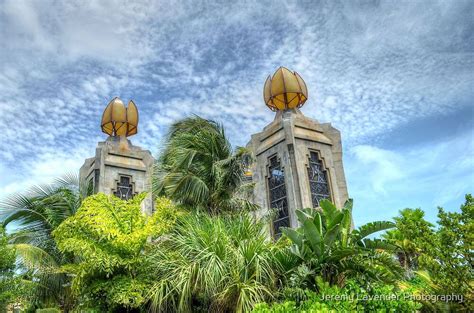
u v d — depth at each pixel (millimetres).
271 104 16031
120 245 8578
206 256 7594
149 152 18312
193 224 9195
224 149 11805
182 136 11836
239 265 7684
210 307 7902
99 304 8648
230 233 8828
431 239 7961
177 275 7770
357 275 7703
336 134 14969
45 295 12062
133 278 8547
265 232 9109
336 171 14461
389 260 7969
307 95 15898
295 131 14203
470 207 7699
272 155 14445
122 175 17328
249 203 11633
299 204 12867
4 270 10133
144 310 8586
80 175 17922
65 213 12344
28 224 12141
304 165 13727
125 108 18906
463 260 7559
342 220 8766
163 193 12203
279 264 8156
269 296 7488
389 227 8586
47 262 11039
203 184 10656
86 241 8508
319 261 7953
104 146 17484
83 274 8289
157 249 9078
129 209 9391
